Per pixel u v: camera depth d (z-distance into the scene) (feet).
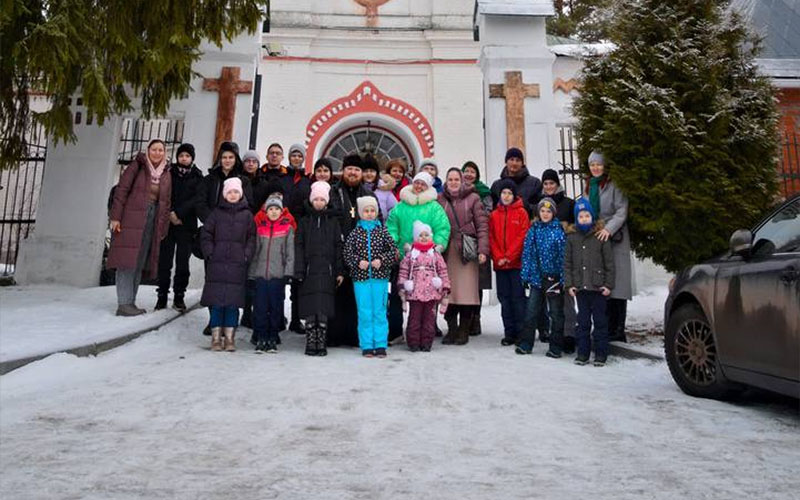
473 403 12.83
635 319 25.25
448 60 48.24
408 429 10.82
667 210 19.39
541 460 9.20
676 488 8.02
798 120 34.60
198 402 12.63
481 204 21.84
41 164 51.24
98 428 10.78
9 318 21.35
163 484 8.11
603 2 22.67
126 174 22.17
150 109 30.19
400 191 22.15
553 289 19.38
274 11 47.75
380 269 19.17
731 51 20.80
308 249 19.33
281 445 9.85
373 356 18.81
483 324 26.89
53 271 31.14
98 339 18.06
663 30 20.97
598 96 21.61
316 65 47.91
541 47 34.06
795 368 11.03
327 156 48.08
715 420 11.66
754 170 19.54
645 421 11.55
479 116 47.78
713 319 13.25
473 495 7.77
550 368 17.24
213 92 32.89
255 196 22.49
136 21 24.16
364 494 7.79
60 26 21.39
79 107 32.27
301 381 14.76
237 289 19.25
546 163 33.17
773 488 8.02
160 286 24.12
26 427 10.82
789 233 12.33
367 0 49.24
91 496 7.68
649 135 19.72
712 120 19.38
